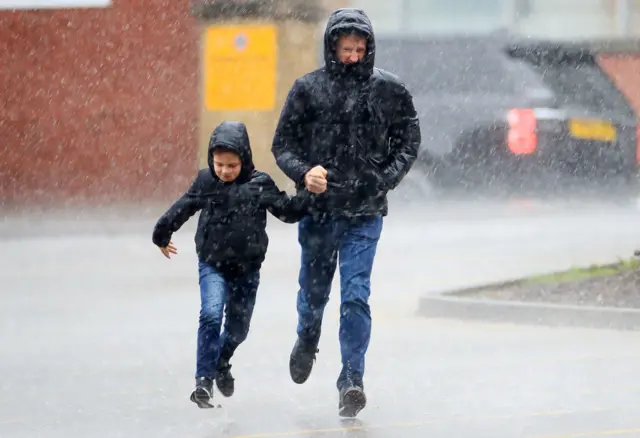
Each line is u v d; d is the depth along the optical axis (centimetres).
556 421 1942
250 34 6053
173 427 1950
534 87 4934
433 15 10219
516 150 4919
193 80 6275
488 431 1881
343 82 1955
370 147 1961
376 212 1970
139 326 2995
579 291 3158
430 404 2081
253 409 2070
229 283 2017
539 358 2502
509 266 3856
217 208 1975
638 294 3097
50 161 6362
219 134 1942
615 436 1844
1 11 6366
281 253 4344
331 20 1934
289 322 3011
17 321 3066
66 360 2562
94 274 3916
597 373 2333
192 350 2677
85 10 6341
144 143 6322
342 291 1955
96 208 6291
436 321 3005
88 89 6353
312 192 1925
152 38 6300
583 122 4931
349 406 1925
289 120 1977
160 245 2012
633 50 8338
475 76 5009
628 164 4975
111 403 2144
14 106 6375
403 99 1975
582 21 9900
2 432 1939
